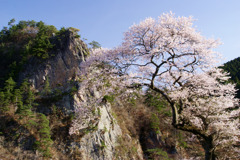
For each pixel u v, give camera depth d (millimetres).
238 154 14086
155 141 27234
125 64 9094
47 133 19078
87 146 20219
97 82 9898
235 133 12445
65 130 21109
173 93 8938
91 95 24109
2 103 22172
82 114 11852
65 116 22719
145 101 29328
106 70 9570
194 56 8484
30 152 18219
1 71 31203
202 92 10016
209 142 8602
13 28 42312
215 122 11398
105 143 21172
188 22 8914
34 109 23406
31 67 28438
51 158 18109
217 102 10891
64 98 24234
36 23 48906
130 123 28547
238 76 42562
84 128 21188
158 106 26969
